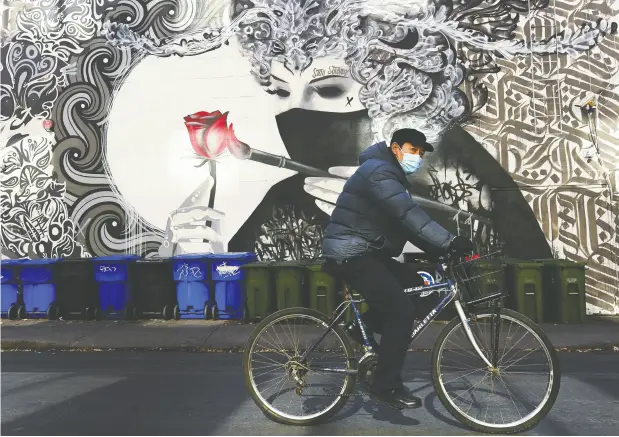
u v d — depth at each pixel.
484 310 3.37
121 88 9.14
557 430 3.34
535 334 3.27
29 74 9.39
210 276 7.86
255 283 7.53
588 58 7.97
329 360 3.52
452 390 3.41
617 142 7.85
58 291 8.08
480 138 8.21
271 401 3.63
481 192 8.17
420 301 3.47
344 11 8.59
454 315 3.40
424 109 8.36
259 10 8.82
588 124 7.95
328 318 3.53
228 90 8.88
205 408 3.93
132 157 9.08
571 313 7.05
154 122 9.05
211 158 8.88
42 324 7.70
